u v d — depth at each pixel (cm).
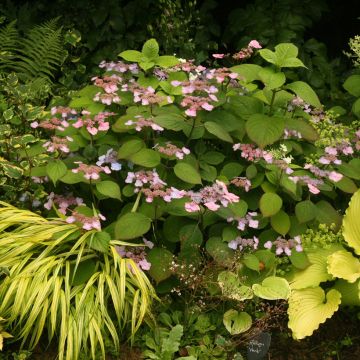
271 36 277
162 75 216
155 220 183
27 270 164
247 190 184
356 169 201
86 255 172
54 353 172
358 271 179
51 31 265
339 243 191
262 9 281
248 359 172
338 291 180
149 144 201
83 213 180
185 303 182
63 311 159
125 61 281
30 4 295
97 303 163
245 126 191
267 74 193
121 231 173
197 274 178
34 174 188
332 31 314
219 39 309
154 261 178
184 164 181
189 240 178
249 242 179
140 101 202
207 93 201
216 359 171
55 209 183
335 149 192
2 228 175
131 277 168
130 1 290
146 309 164
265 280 174
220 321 180
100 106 200
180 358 166
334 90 276
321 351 181
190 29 294
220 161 194
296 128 199
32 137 190
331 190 196
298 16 278
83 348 169
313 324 171
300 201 192
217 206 167
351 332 187
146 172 179
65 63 284
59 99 239
